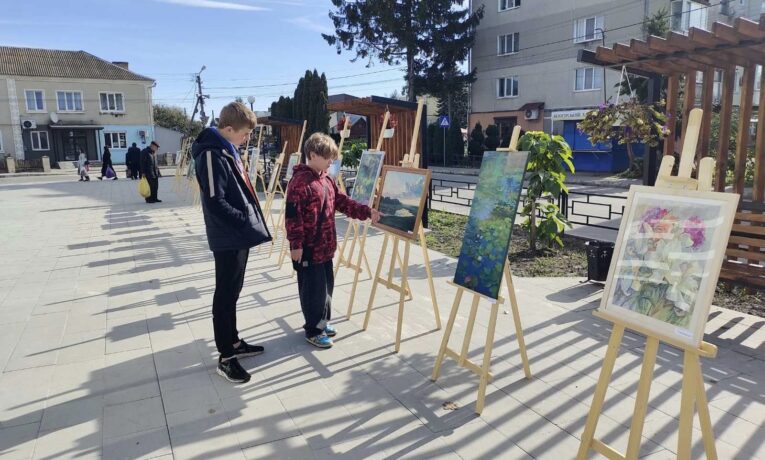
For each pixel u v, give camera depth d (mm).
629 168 21656
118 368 3811
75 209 12984
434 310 4488
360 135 37750
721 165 5102
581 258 6941
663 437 2850
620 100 6719
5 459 2748
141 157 13742
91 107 39281
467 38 29516
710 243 2121
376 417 3119
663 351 3922
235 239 3455
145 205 13578
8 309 5156
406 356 3953
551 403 3232
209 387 3514
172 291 5695
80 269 6762
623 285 2447
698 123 2324
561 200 8891
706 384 3416
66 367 3832
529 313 4809
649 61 5082
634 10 23531
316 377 3641
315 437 2922
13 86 36719
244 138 3617
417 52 30234
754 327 4344
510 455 2729
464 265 3438
